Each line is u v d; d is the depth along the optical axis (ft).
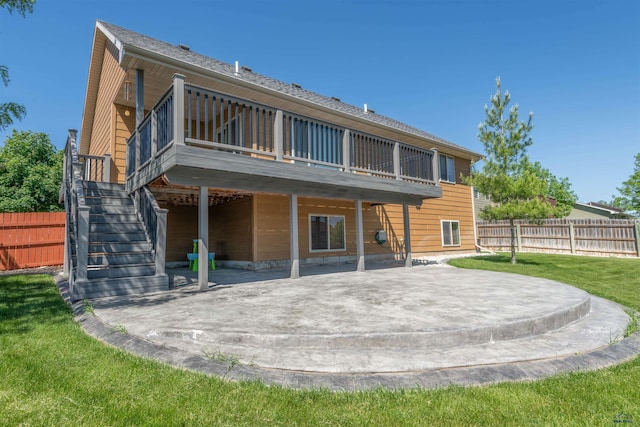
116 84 27.17
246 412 6.66
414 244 43.91
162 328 11.23
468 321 11.74
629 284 24.38
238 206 31.86
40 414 6.42
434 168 32.83
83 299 16.20
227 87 27.14
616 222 43.73
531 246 52.24
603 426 6.43
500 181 33.32
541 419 6.63
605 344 11.14
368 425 6.35
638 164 79.71
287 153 25.21
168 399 7.08
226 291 18.34
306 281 22.18
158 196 27.20
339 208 36.40
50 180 52.16
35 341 10.44
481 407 7.01
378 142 28.58
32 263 31.73
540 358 9.78
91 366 8.68
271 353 9.84
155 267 18.97
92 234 19.83
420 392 7.63
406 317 12.41
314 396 7.38
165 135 18.40
